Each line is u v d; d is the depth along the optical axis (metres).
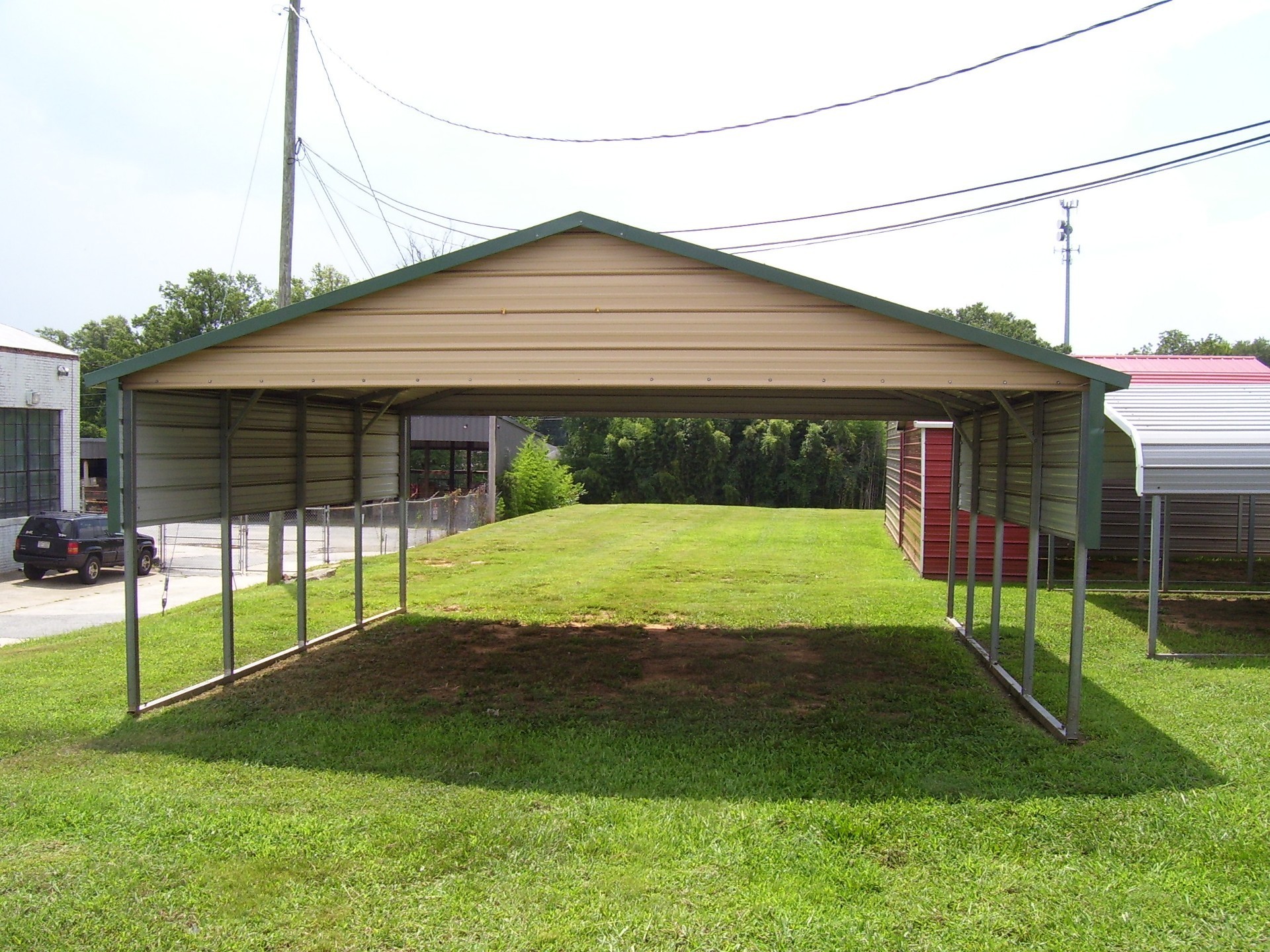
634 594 12.23
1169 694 7.12
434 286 6.18
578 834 4.57
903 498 17.08
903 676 7.74
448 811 4.86
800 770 5.47
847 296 5.77
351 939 3.65
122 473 6.56
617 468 51.31
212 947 3.59
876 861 4.30
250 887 4.06
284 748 5.94
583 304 6.05
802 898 3.94
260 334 6.34
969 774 5.39
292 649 8.76
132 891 4.02
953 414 9.66
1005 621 10.05
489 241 6.00
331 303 6.19
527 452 34.16
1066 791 5.12
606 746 5.93
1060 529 6.34
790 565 15.33
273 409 8.44
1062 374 5.75
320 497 9.30
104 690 7.40
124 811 4.86
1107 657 8.39
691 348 5.96
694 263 5.95
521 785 5.26
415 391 9.62
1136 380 11.91
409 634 9.70
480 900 3.93
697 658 8.43
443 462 34.25
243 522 19.80
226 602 7.73
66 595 15.48
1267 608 10.95
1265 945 3.58
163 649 8.87
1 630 12.11
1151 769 5.44
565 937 3.64
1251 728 6.21
